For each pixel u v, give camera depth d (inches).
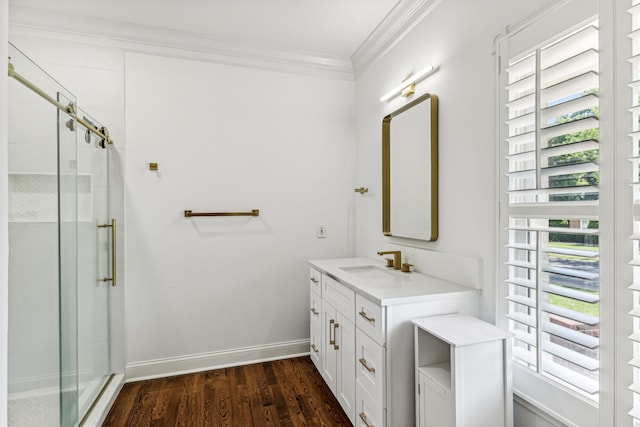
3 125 24.6
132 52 94.3
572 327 48.5
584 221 45.8
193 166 99.6
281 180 108.7
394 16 86.8
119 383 88.1
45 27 87.2
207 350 101.3
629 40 38.8
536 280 49.8
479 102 62.9
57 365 54.7
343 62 113.6
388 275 82.4
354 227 116.2
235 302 104.1
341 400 75.9
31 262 48.5
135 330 94.8
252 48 103.9
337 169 115.0
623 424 39.3
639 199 38.4
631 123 38.6
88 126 75.0
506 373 50.6
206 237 101.1
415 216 81.7
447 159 72.0
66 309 57.2
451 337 49.6
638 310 37.6
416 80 81.6
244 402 82.1
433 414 52.2
